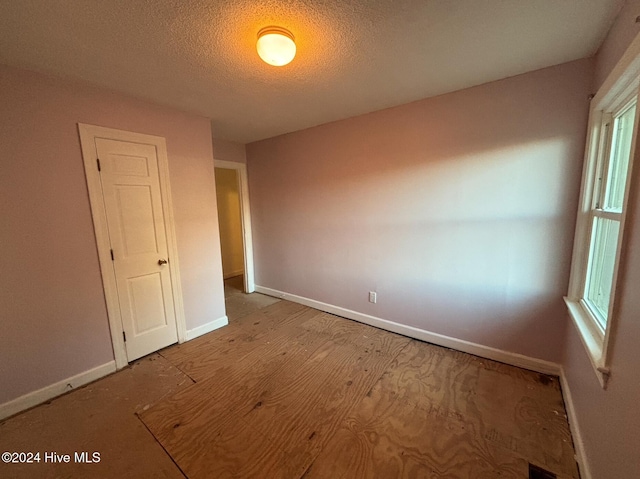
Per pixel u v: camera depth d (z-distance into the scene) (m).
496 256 2.17
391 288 2.80
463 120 2.18
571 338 1.79
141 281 2.38
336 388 1.97
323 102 2.39
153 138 2.37
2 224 1.69
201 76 1.88
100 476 1.35
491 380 2.02
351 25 1.37
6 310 1.73
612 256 1.43
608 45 1.45
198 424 1.66
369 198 2.81
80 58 1.62
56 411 1.79
